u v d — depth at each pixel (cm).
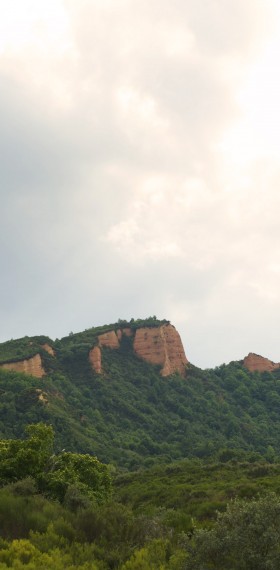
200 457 12231
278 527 1406
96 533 1902
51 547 1719
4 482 3316
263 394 18600
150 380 17788
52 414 11850
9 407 11912
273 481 5141
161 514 2872
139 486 6425
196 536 1470
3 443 4172
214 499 4659
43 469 3762
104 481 4047
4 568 1447
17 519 1900
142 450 12512
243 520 1451
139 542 1878
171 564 1630
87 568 1548
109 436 12912
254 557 1359
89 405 14675
